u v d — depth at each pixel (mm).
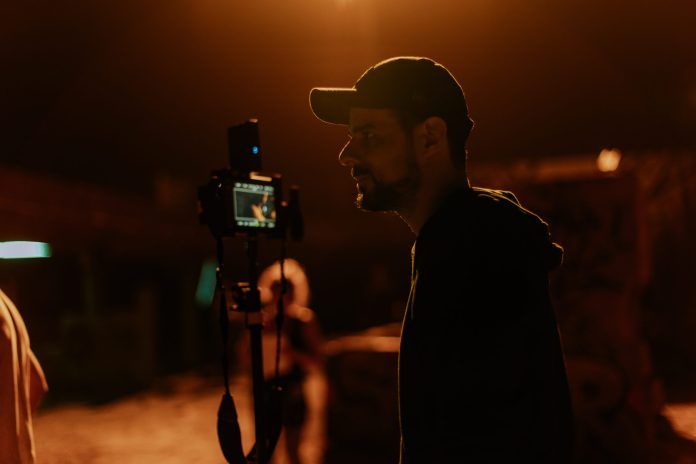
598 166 9641
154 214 14188
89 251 12062
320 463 5102
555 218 4793
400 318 13781
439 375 1175
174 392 9305
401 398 1264
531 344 1163
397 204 1371
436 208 1353
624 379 4582
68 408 8336
